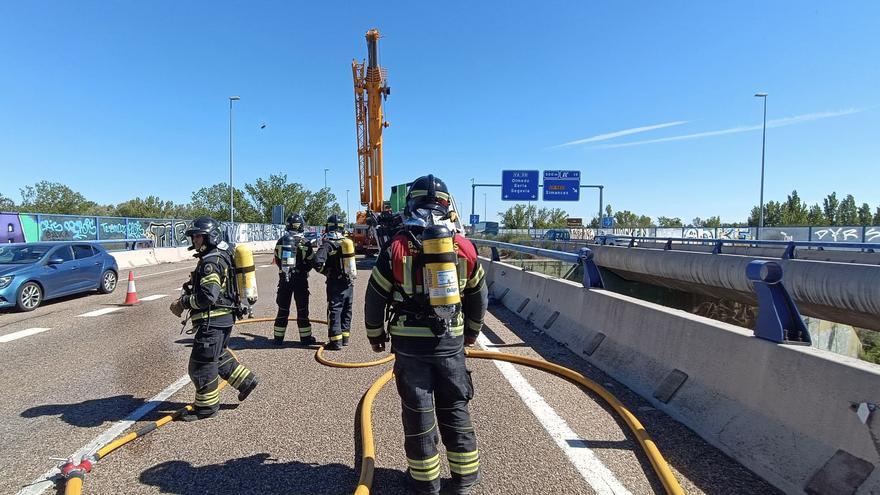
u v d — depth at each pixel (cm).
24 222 1838
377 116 2403
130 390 530
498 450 374
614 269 1816
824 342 1073
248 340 763
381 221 823
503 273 1119
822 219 6469
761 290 355
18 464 366
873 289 777
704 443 371
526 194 3772
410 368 299
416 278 296
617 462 354
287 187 6681
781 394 327
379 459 366
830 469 280
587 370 565
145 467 358
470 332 328
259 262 2622
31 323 927
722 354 390
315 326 878
